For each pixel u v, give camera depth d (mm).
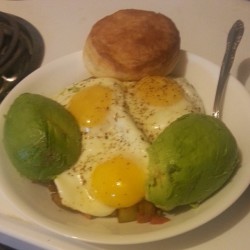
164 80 699
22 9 994
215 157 562
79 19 961
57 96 724
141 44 700
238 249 595
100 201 612
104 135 649
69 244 614
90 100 668
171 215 603
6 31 873
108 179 605
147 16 732
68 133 623
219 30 910
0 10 997
